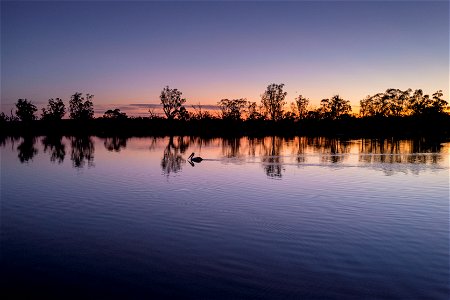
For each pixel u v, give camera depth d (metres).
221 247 12.80
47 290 9.98
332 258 11.81
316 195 20.95
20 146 60.66
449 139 82.00
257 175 28.89
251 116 135.25
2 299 9.52
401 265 11.27
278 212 17.17
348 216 16.48
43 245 13.18
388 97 124.94
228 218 16.25
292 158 42.22
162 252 12.43
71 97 140.88
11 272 11.08
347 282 10.23
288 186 23.88
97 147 59.22
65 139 84.00
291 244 13.02
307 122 131.00
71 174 29.34
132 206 18.45
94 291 9.89
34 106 140.00
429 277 10.50
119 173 29.92
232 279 10.45
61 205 18.75
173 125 136.62
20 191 22.33
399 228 14.73
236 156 44.81
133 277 10.65
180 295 9.61
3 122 138.50
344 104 130.00
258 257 11.92
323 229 14.64
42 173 29.98
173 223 15.55
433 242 13.18
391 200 19.59
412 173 29.56
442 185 23.97
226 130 129.38
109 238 13.84
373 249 12.52
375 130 120.88
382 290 9.77
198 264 11.43
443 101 117.06
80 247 12.97
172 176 28.34
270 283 10.17
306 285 10.05
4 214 17.17
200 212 17.25
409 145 63.62
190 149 56.03
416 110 120.00
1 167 33.75
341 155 45.59
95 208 18.12
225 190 22.56
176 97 136.25
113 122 140.88
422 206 18.28
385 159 40.50
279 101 132.62
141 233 14.34
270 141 78.69
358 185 24.11
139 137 95.06
